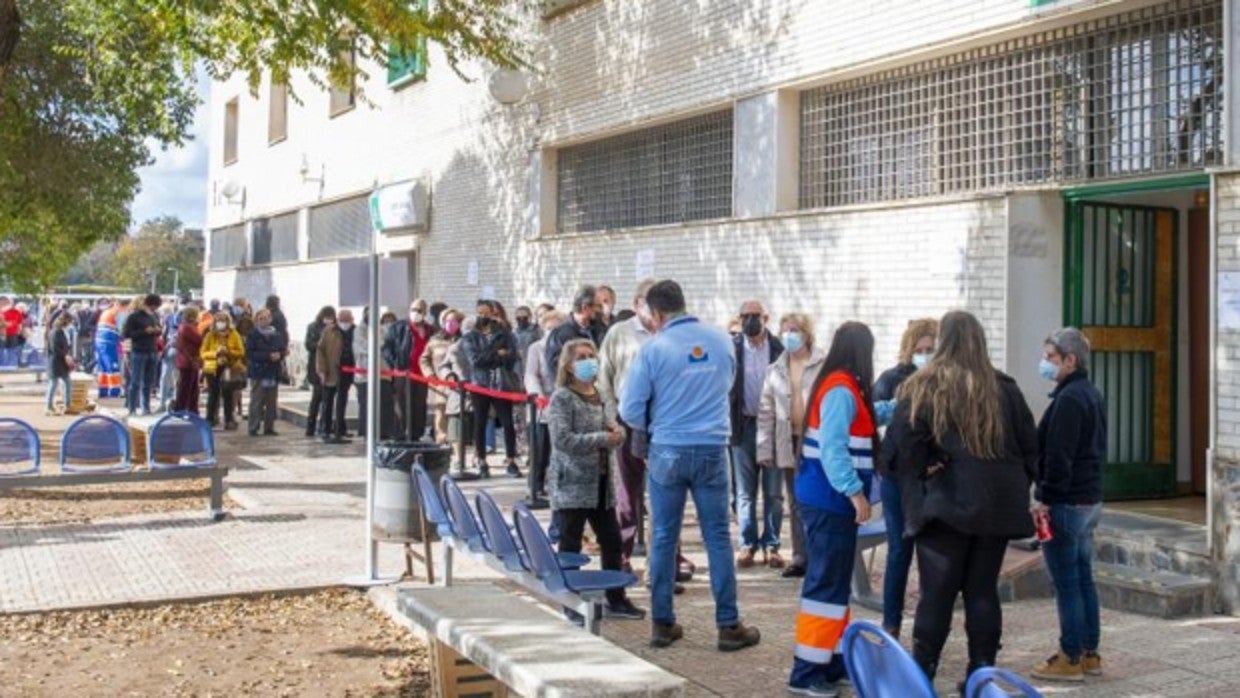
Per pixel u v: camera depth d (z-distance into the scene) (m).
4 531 10.59
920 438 5.67
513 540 6.54
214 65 12.57
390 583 8.57
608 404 8.40
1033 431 5.77
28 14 18.56
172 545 10.01
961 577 5.72
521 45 15.85
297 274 28.14
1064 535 6.37
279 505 11.93
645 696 4.62
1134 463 9.95
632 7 15.16
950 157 10.83
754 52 12.92
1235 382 7.92
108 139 19.78
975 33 10.20
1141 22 9.16
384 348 15.83
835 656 6.15
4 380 33.72
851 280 11.53
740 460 9.19
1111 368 9.93
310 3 11.66
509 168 18.38
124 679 6.65
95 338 27.88
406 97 22.08
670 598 6.99
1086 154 9.58
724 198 13.91
